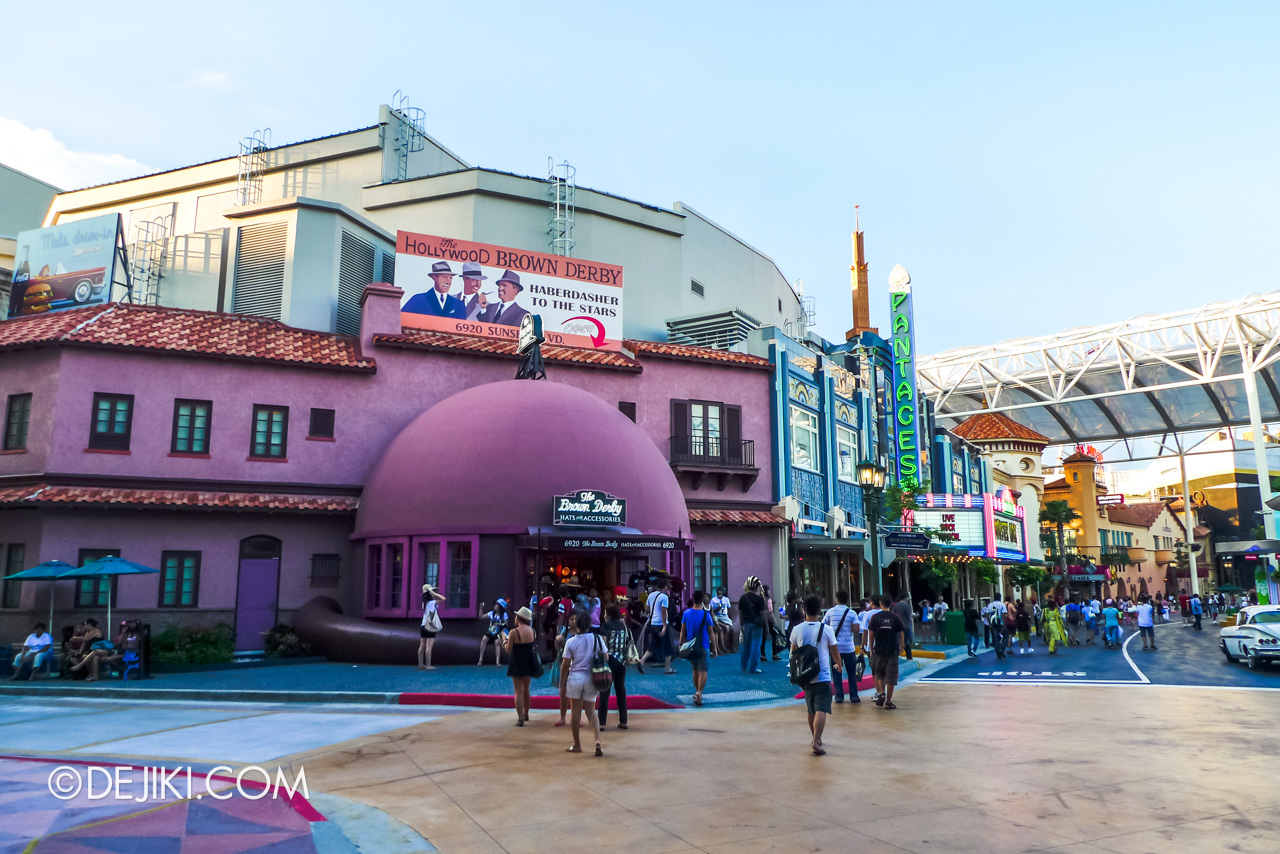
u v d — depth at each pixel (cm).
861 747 1019
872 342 4225
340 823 702
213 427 2262
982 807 733
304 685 1602
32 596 2006
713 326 3666
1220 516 10069
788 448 3111
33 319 2341
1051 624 2605
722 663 1986
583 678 998
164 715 1336
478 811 735
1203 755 961
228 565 2183
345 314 2950
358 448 2417
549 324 2909
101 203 3869
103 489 2094
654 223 3875
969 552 4169
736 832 663
